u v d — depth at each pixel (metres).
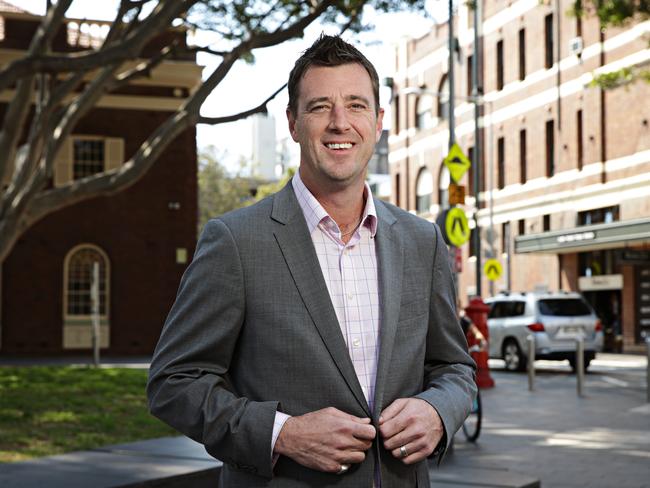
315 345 2.36
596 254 32.22
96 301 19.61
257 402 2.35
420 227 2.65
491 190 35.12
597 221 32.03
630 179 30.05
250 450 2.29
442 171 43.78
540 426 11.34
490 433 10.76
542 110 35.06
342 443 2.26
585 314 20.83
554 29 34.25
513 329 21.17
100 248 28.06
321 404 2.36
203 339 2.40
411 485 2.42
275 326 2.38
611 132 31.06
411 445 2.32
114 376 15.22
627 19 17.41
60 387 13.14
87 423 9.75
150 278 28.34
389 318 2.45
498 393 15.59
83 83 28.30
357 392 2.36
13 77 10.67
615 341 30.28
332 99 2.46
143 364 22.56
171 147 28.69
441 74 43.66
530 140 35.97
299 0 12.72
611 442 9.95
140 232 28.36
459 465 7.34
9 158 15.61
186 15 12.72
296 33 12.35
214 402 2.35
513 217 37.19
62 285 27.73
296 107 2.52
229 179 61.06
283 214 2.48
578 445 9.74
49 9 13.46
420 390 2.53
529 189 35.97
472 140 40.44
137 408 11.05
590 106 32.03
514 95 37.12
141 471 6.31
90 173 28.45
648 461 8.68
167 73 28.59
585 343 20.58
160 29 11.03
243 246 2.42
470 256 40.38
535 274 35.62
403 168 47.62
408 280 2.53
